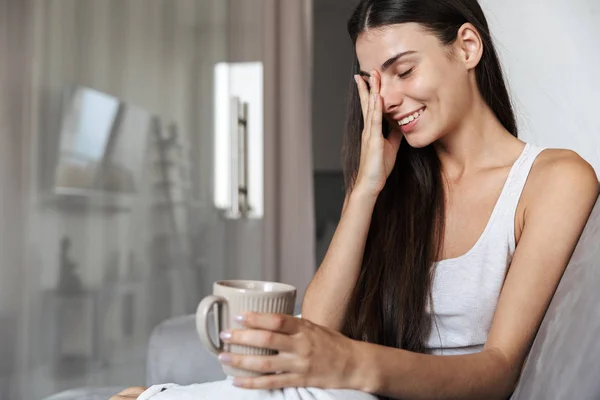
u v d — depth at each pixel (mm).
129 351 3010
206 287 3037
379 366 710
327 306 1012
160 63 3068
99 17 3051
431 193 1081
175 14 3082
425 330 1024
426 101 1006
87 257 3023
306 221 2984
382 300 1054
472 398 789
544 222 926
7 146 3021
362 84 1084
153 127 3057
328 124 3621
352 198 1038
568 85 1682
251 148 3072
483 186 1052
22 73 3035
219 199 3062
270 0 3061
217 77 3080
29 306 3010
